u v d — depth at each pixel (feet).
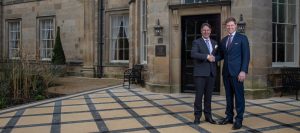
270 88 31.40
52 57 56.90
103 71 52.01
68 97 31.58
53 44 59.77
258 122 20.84
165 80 34.40
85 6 52.54
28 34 64.03
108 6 51.24
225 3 31.12
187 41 34.01
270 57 31.50
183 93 33.99
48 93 33.99
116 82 45.16
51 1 59.41
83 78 51.19
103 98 30.86
